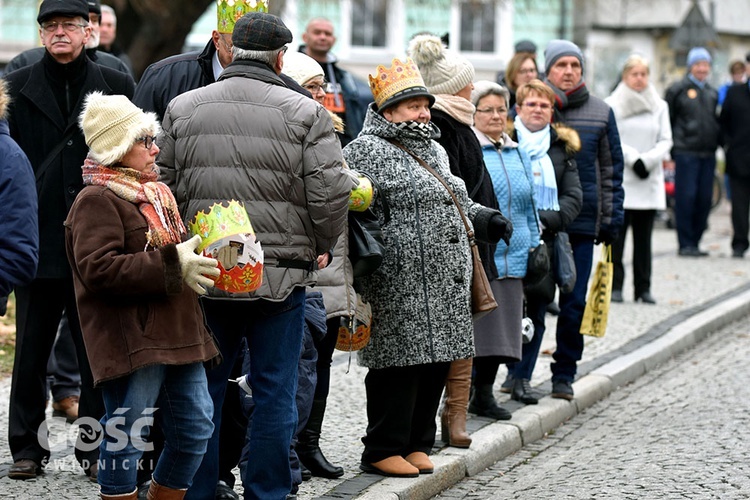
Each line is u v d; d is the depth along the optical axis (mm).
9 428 15414
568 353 20688
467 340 15562
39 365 15438
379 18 67562
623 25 78688
